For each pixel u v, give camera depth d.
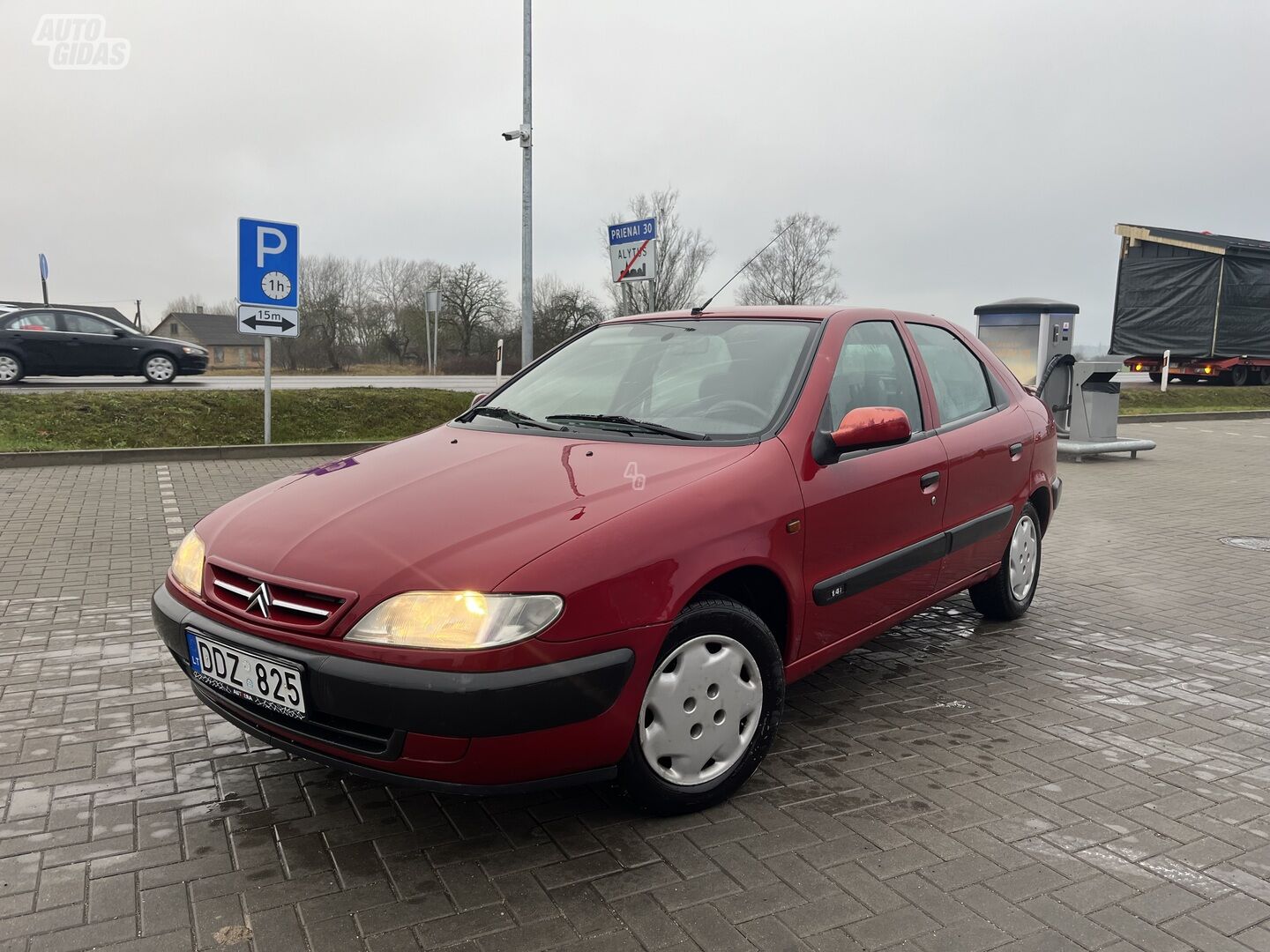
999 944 2.23
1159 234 22.48
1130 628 4.90
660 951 2.20
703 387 3.50
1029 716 3.67
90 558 6.14
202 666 2.70
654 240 10.75
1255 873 2.56
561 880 2.49
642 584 2.54
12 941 2.21
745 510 2.86
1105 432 12.64
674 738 2.72
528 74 14.05
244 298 10.90
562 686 2.37
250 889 2.44
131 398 13.05
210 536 2.92
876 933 2.27
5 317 15.38
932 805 2.93
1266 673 4.19
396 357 52.25
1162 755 3.32
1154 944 2.24
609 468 2.96
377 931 2.27
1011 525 4.63
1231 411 19.53
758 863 2.58
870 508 3.39
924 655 4.43
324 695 2.39
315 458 10.96
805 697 3.87
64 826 2.77
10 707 3.68
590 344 4.18
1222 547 6.97
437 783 2.39
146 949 2.19
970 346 4.70
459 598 2.35
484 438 3.44
